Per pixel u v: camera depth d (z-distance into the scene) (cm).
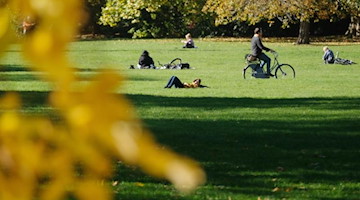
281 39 11719
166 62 8519
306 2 10194
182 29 12044
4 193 257
